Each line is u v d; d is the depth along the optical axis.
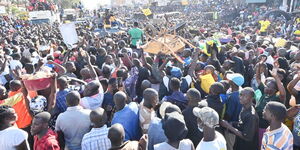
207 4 58.06
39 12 32.12
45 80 4.58
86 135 3.72
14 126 3.71
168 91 5.76
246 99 4.14
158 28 12.03
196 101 4.21
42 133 3.67
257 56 8.41
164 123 3.22
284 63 7.13
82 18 35.50
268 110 3.43
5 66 7.32
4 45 12.09
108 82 5.13
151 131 3.68
